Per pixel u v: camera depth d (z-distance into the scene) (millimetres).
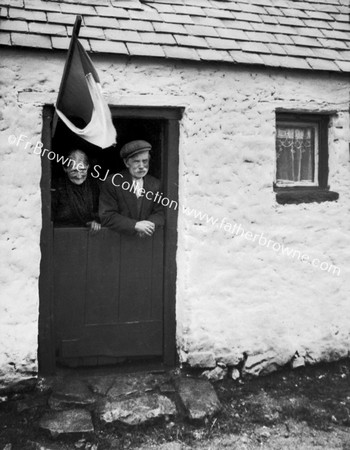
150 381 4191
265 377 4508
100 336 4348
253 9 4848
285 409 4121
